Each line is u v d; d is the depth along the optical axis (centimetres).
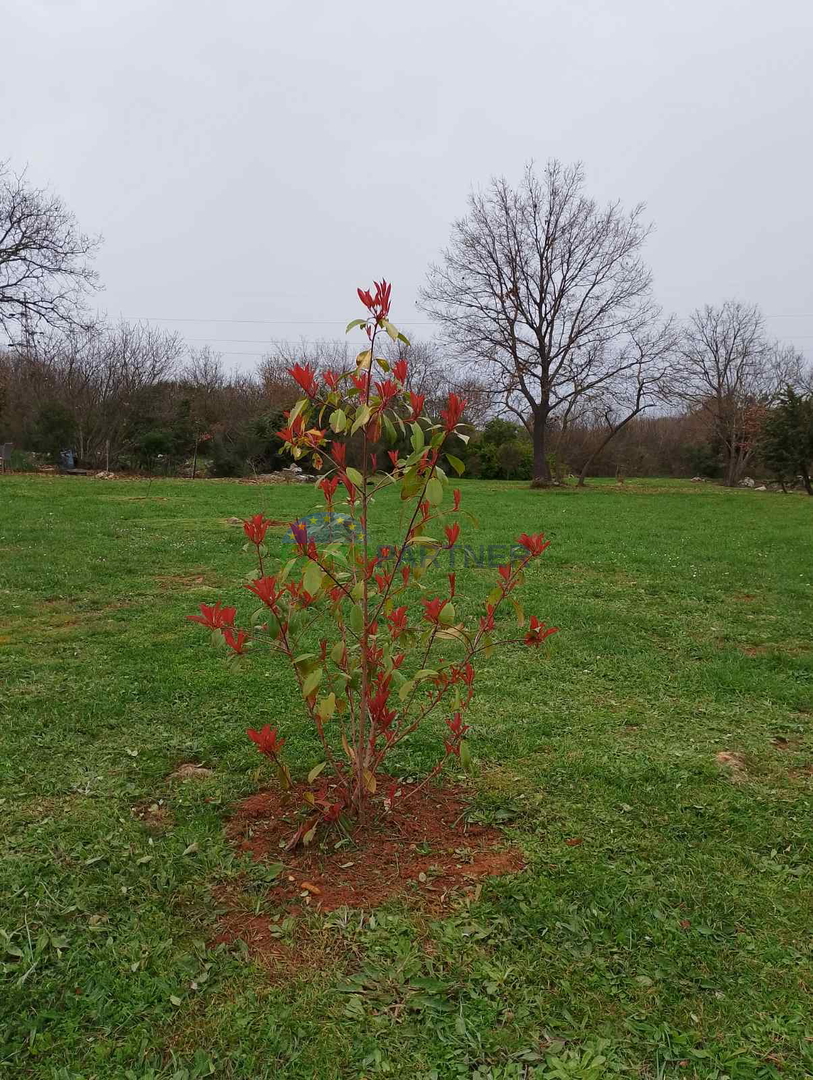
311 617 279
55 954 217
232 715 403
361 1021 195
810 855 277
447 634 270
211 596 705
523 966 215
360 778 279
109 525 1195
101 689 438
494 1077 177
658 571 903
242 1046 186
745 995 206
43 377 3150
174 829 286
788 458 2739
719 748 378
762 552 1074
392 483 264
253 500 1792
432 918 236
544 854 272
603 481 3944
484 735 382
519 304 3056
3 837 278
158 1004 199
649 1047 187
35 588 725
